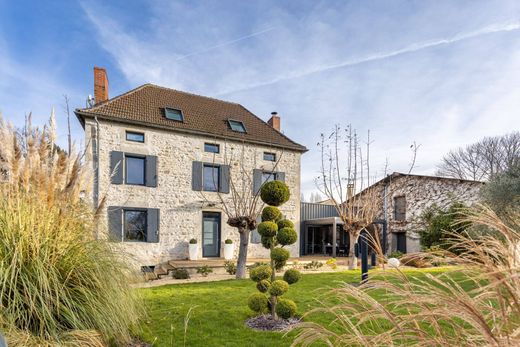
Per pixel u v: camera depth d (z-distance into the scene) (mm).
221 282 6934
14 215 2930
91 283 2893
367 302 1308
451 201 11898
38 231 2881
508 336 941
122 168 9703
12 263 2541
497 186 8523
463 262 1204
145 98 11578
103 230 3701
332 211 15766
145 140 10211
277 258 3736
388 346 1196
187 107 12258
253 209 7949
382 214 14883
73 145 3404
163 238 10141
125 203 9227
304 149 12859
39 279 2516
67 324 2605
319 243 15820
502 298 1021
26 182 3037
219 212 11172
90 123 9500
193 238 10555
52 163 3271
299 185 12766
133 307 3250
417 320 1233
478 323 984
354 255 9406
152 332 3277
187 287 6168
